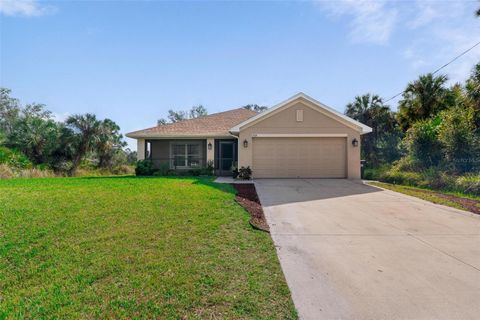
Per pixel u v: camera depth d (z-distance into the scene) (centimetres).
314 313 281
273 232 546
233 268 376
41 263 383
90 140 2359
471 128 1239
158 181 1286
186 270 364
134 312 273
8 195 870
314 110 1463
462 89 1573
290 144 1472
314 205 801
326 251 451
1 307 281
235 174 1473
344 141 1467
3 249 427
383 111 2464
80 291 312
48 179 1460
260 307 288
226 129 1841
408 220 645
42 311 273
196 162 1873
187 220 591
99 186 1092
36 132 2306
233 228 546
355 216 679
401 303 300
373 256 432
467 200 872
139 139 1814
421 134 1437
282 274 364
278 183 1266
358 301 304
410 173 1352
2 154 1992
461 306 295
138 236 490
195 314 273
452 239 515
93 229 525
